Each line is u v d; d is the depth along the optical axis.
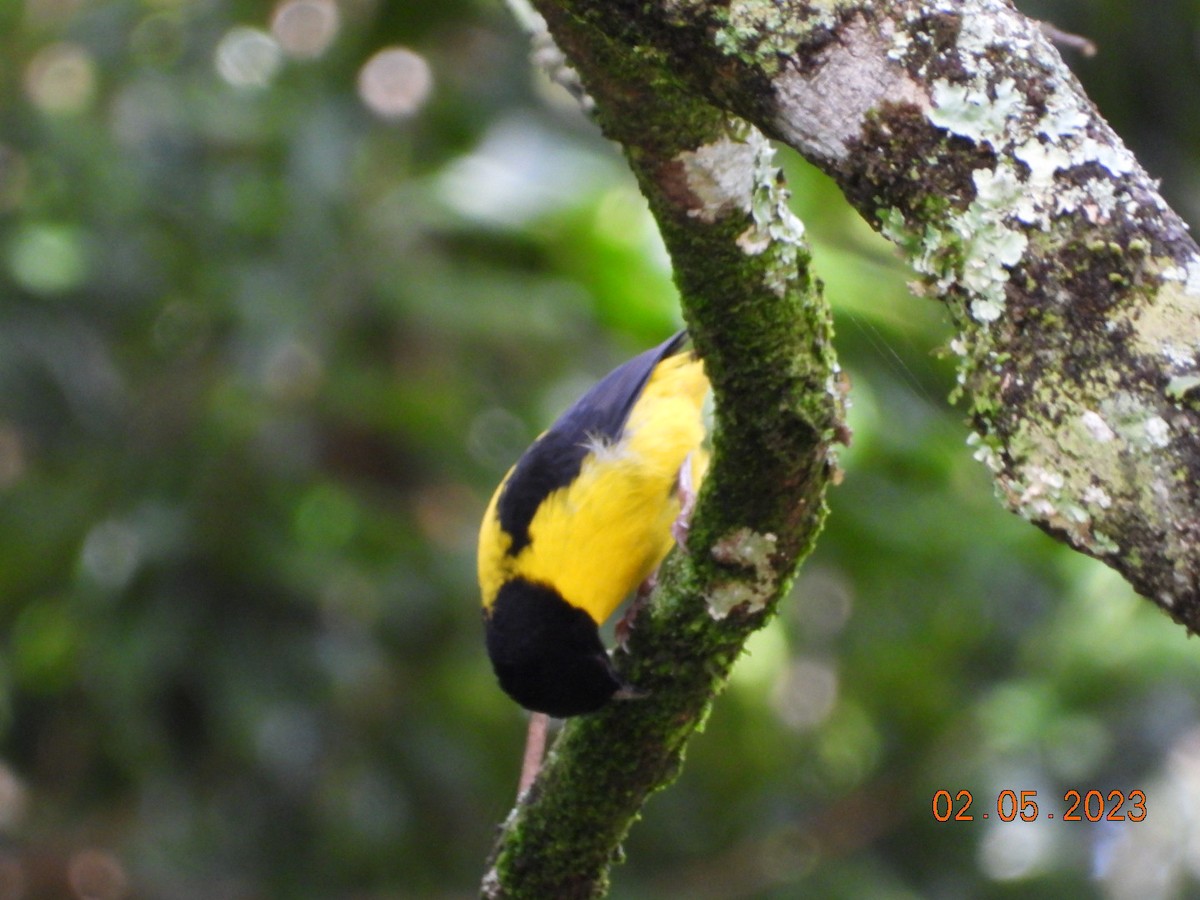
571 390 7.61
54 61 8.60
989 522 7.39
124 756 7.32
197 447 7.29
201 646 7.18
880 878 7.99
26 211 7.54
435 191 7.31
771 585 3.36
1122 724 7.42
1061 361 1.85
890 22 1.99
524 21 3.75
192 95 7.83
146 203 7.60
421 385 7.70
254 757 7.12
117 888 7.53
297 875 7.34
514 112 7.96
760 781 8.30
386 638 7.64
